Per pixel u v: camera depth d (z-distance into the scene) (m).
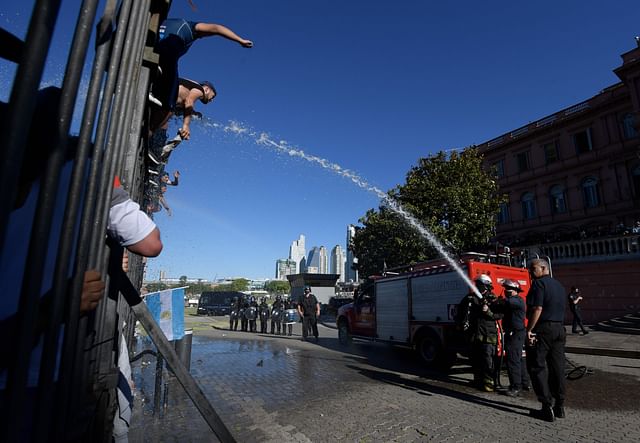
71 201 0.96
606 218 27.53
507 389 7.32
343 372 9.25
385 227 22.44
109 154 1.32
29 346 0.74
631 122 26.84
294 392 7.32
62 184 1.27
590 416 5.76
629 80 24.64
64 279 0.95
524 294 9.70
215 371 9.38
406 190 22.23
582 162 29.22
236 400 6.74
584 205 28.94
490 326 7.49
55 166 0.79
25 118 0.60
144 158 2.86
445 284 9.68
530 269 5.87
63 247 0.95
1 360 1.03
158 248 1.57
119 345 2.36
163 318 5.96
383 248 22.66
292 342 15.68
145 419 5.44
